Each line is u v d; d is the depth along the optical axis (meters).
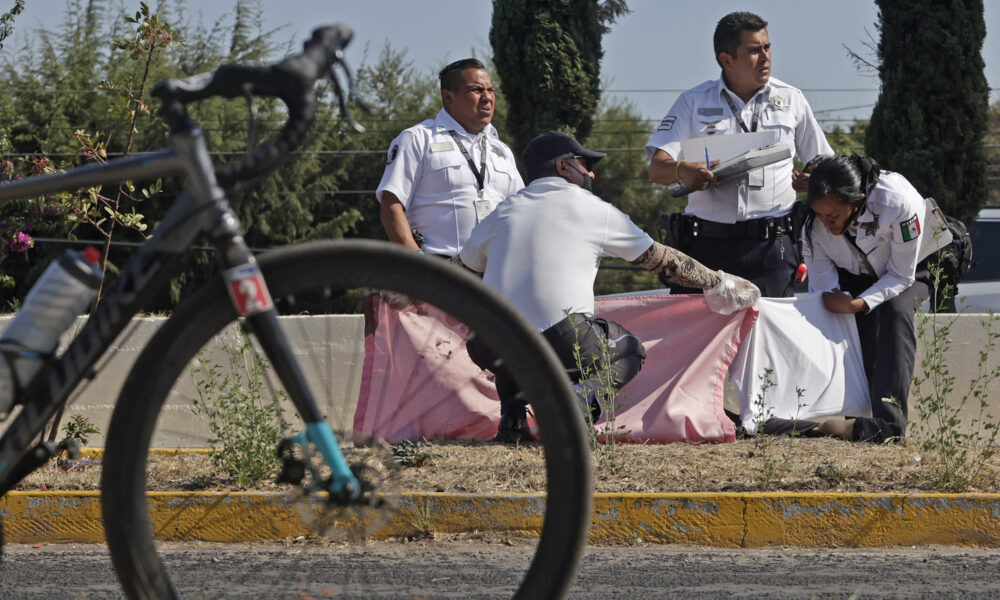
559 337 6.80
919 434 7.36
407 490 5.88
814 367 7.66
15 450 2.75
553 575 2.65
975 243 11.62
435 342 5.61
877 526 5.62
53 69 32.41
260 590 3.59
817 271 7.89
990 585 4.65
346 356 5.57
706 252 8.15
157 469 6.29
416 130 8.09
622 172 50.97
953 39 15.62
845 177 7.30
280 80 2.62
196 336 2.71
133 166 2.75
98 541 5.78
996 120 40.00
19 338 2.76
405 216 8.01
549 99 16.48
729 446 7.15
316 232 34.56
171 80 2.68
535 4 16.59
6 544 5.75
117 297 2.71
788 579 4.76
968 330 8.24
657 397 7.46
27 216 8.27
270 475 6.15
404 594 3.99
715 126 8.30
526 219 6.98
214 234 2.69
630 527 5.68
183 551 5.17
